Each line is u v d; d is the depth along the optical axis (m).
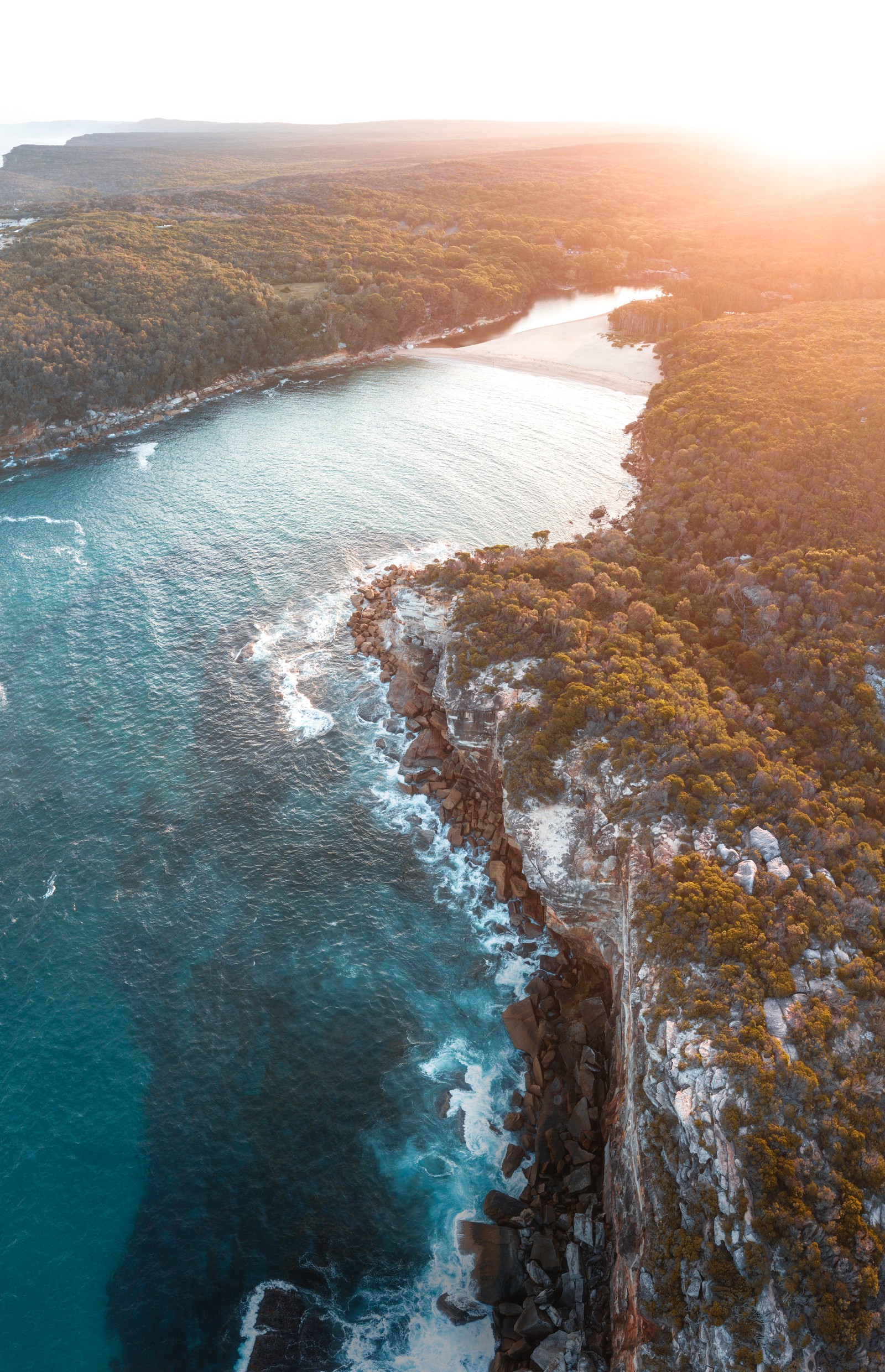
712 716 54.12
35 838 58.16
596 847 47.38
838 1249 28.86
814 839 44.28
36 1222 39.03
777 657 61.47
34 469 112.75
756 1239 29.72
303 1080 44.62
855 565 69.62
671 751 50.06
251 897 54.47
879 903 41.16
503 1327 35.34
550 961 50.47
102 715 69.00
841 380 105.88
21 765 64.06
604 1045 44.62
